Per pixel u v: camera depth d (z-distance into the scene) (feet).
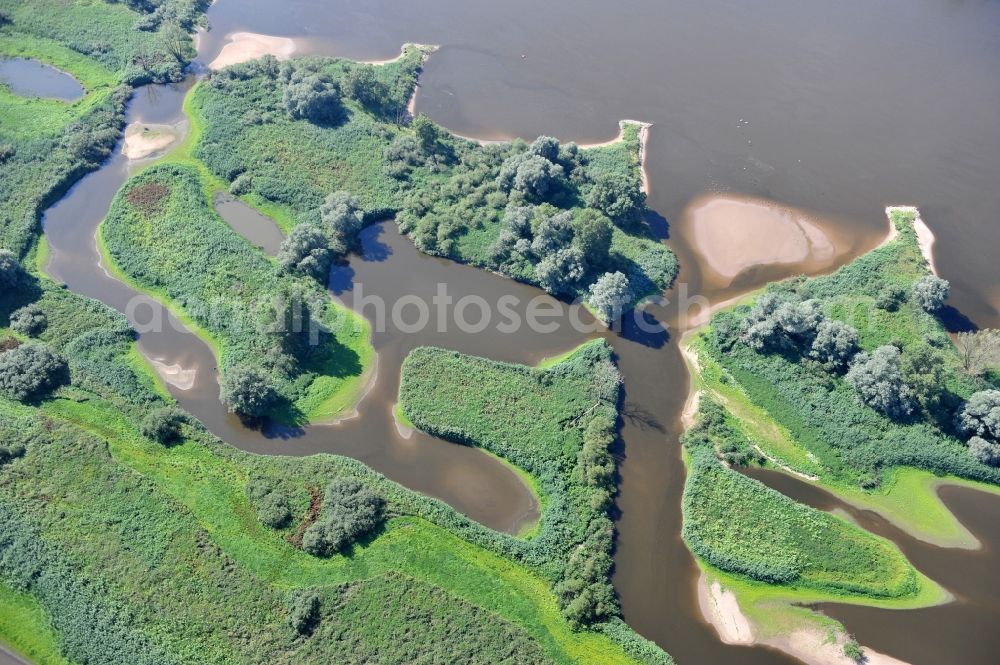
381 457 316.60
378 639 253.24
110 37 543.80
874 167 482.69
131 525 277.64
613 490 306.96
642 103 526.57
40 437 302.86
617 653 259.39
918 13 646.33
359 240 410.93
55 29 547.90
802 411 336.08
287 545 277.64
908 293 383.65
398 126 485.56
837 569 287.28
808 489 316.40
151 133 468.75
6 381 317.63
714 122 513.04
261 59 517.55
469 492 306.76
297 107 475.72
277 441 319.06
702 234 428.97
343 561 274.36
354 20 600.39
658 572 286.87
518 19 609.83
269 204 426.10
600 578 275.80
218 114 474.49
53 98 495.41
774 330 354.74
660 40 595.88
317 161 448.65
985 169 485.56
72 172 432.66
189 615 255.29
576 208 425.69
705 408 337.72
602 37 594.65
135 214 408.05
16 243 388.57
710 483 309.83
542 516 299.38
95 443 302.86
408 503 294.25
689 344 368.48
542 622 265.13
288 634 253.03
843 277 396.57
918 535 304.09
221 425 323.57
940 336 363.35
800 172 475.31
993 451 314.35
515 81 540.52
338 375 343.87
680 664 263.49
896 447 322.96
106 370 332.80
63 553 267.80
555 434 321.93
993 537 304.09
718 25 619.26
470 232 410.93
